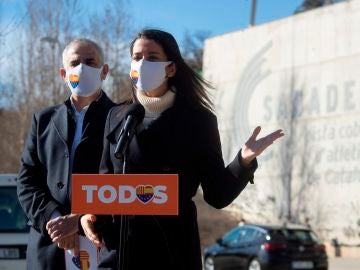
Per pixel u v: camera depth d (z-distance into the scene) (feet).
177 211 11.36
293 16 97.35
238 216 103.81
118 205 11.37
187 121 12.56
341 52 89.04
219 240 61.87
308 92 93.66
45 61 76.59
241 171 12.01
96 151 14.73
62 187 14.61
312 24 94.02
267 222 98.07
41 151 15.16
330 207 88.22
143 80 12.69
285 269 55.26
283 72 98.37
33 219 14.51
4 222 30.32
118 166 12.44
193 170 12.51
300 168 93.66
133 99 13.33
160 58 12.83
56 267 14.33
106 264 12.37
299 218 92.79
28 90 77.15
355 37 87.30
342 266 72.13
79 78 15.03
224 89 110.63
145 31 13.04
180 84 13.03
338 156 87.97
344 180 86.63
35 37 76.23
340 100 88.48
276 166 97.86
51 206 14.42
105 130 13.01
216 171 12.41
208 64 114.52
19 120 80.07
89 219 12.64
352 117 86.38
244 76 106.32
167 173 12.27
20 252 29.66
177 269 12.14
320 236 88.94
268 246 55.72
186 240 12.30
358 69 86.33
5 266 29.48
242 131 105.70
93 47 15.31
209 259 62.59
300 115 94.53
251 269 57.00
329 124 89.71
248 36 106.22
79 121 15.08
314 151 91.66
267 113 100.89
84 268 13.58
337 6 90.17
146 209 11.37
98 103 15.08
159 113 12.76
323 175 89.97
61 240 13.47
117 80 64.03
